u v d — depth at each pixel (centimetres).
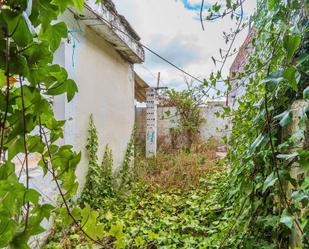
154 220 284
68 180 83
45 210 71
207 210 282
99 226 92
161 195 378
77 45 297
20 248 61
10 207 58
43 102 65
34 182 204
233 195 187
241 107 201
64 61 269
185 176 462
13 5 55
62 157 80
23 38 56
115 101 419
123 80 455
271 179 114
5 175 60
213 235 221
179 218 283
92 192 326
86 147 325
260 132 140
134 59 471
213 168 493
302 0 120
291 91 131
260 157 140
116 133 424
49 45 67
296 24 120
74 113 294
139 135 877
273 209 138
